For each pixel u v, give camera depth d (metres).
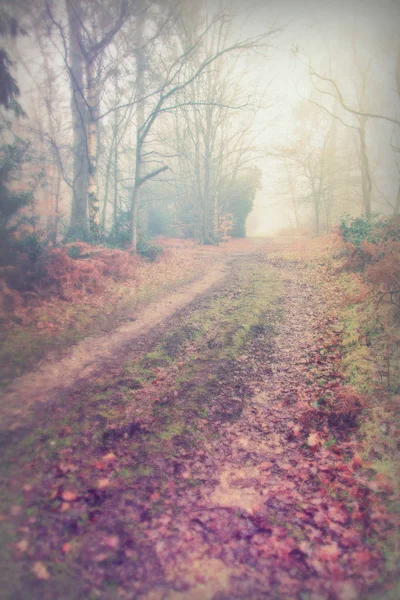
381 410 4.96
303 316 9.06
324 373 6.24
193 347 7.44
